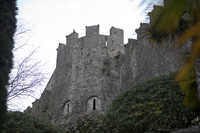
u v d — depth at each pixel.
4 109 7.56
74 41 26.59
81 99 23.47
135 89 10.00
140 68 16.38
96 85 23.83
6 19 8.23
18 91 10.91
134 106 9.43
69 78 25.09
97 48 25.42
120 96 10.64
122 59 21.45
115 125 9.99
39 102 28.61
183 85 6.45
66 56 26.88
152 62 14.40
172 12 2.19
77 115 22.75
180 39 2.02
